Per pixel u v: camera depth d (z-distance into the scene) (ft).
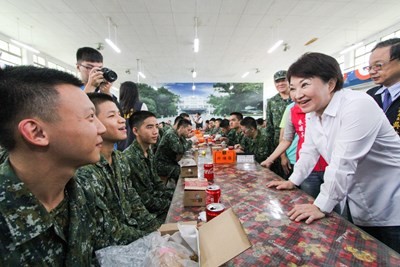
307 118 4.36
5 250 1.73
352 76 16.01
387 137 3.37
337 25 18.52
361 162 3.53
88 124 1.96
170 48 23.52
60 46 22.38
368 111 3.07
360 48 22.67
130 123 6.45
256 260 2.21
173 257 2.08
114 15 16.16
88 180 2.82
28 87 1.70
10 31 18.71
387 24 18.45
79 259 2.14
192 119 36.78
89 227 2.42
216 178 5.28
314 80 3.24
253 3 14.79
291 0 14.55
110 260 2.32
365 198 3.74
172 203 3.82
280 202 3.70
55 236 1.98
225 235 2.06
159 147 9.28
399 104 4.89
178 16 16.42
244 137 11.87
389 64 4.76
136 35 19.86
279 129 8.95
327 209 3.10
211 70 33.47
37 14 15.93
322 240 2.54
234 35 20.30
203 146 12.71
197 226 2.70
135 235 3.44
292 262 2.17
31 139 1.71
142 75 32.71
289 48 24.03
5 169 1.80
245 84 40.98
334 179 3.07
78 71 5.98
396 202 3.55
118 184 3.85
